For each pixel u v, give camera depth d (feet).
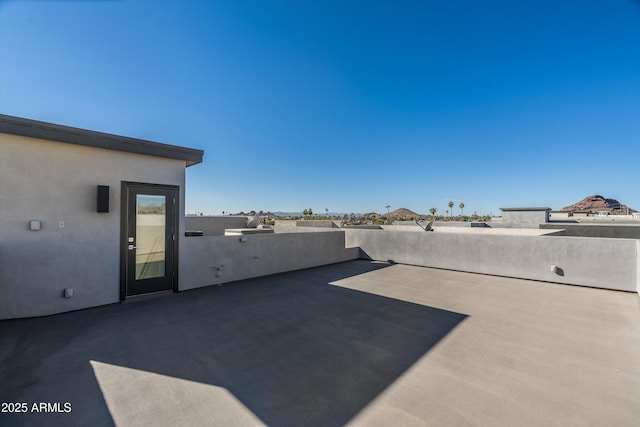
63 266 13.66
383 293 17.67
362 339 10.75
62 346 9.92
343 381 7.74
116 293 15.28
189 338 10.72
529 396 7.04
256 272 21.97
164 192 17.06
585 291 18.42
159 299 16.06
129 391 7.14
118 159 15.33
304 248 25.73
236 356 9.25
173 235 17.49
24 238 12.78
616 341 10.63
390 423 5.96
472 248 24.32
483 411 6.40
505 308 14.76
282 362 8.86
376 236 30.50
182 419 6.05
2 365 8.52
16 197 12.60
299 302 15.69
